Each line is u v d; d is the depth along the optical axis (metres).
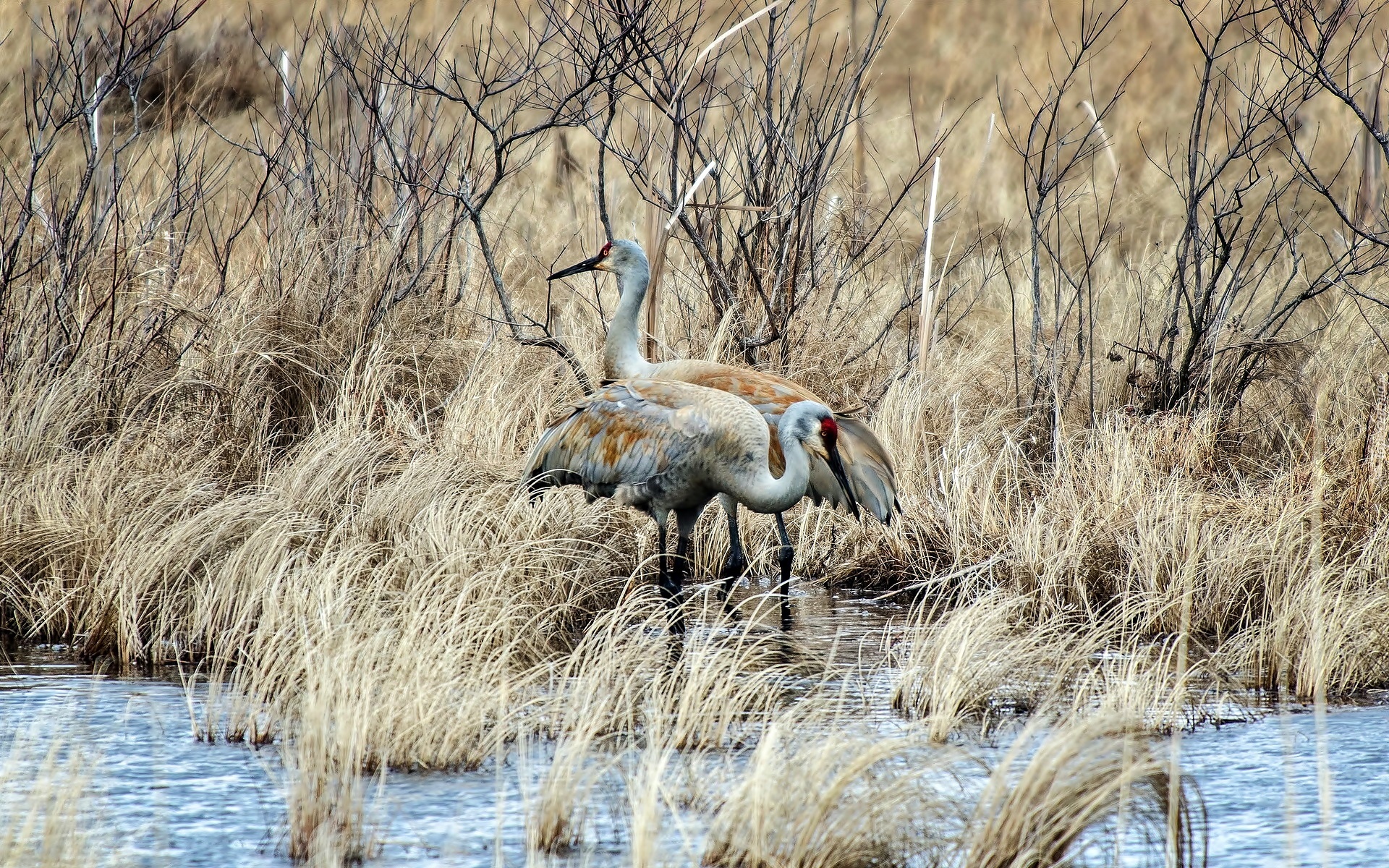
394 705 16.70
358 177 31.38
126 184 32.03
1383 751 17.27
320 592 19.47
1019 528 24.78
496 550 22.30
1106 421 27.97
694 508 25.03
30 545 22.56
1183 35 64.38
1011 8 71.12
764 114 33.44
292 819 14.30
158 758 16.66
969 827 14.01
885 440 28.09
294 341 28.67
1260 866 14.05
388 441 26.48
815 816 13.48
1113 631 21.33
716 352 29.11
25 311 27.25
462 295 32.28
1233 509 24.92
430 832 14.70
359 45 33.53
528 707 18.16
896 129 51.75
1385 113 45.97
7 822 14.40
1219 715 18.69
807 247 31.36
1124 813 14.19
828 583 26.38
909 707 18.86
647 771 15.28
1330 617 20.17
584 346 31.84
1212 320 30.73
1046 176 35.06
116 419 26.77
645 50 31.50
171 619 21.19
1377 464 24.17
